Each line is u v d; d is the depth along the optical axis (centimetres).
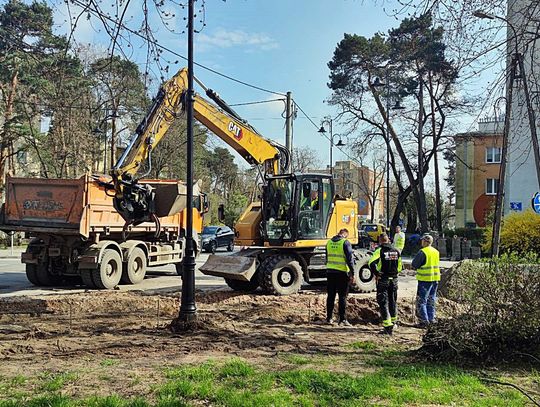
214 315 1084
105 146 3572
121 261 1591
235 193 5819
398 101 3059
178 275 1970
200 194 2031
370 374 649
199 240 2036
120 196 1143
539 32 709
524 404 551
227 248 3569
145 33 641
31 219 1502
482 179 4391
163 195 1202
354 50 3203
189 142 927
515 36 716
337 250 1059
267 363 703
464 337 716
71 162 3381
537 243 2297
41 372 637
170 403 524
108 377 616
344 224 1557
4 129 3130
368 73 3297
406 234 3834
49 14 1298
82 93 2903
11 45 1159
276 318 1099
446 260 3038
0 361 696
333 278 1060
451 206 5766
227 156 6669
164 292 1442
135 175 1265
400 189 3700
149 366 670
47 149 3388
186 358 720
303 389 580
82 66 1127
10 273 2009
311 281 1517
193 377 614
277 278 1395
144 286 1623
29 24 1295
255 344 826
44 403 517
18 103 3012
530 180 3078
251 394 560
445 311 802
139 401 525
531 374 669
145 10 631
